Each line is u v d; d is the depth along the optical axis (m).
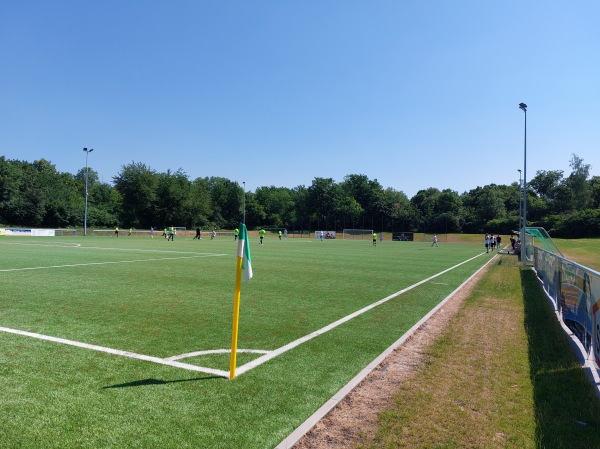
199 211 107.06
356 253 33.06
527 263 24.59
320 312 9.72
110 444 3.79
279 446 3.78
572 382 5.50
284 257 26.36
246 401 4.75
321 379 5.48
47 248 29.91
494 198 113.88
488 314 9.85
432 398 4.93
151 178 99.12
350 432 4.10
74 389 4.98
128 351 6.48
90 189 106.81
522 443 3.96
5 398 4.70
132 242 43.81
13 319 8.38
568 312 8.26
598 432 4.20
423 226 118.94
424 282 15.60
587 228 78.44
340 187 135.25
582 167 108.62
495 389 5.25
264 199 131.75
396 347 6.98
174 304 10.17
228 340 7.22
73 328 7.77
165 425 4.16
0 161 80.81
